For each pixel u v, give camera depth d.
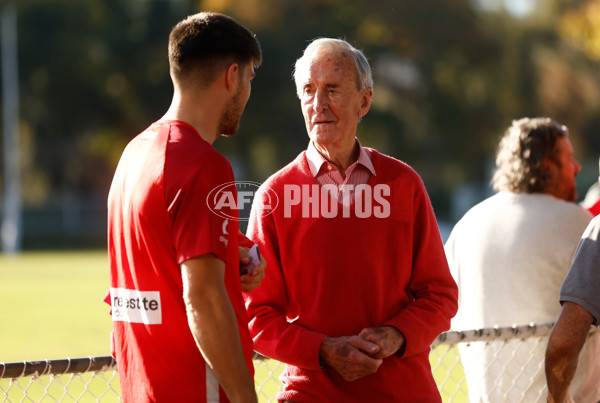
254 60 10.83
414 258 12.59
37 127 166.88
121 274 10.34
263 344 11.90
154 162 9.89
